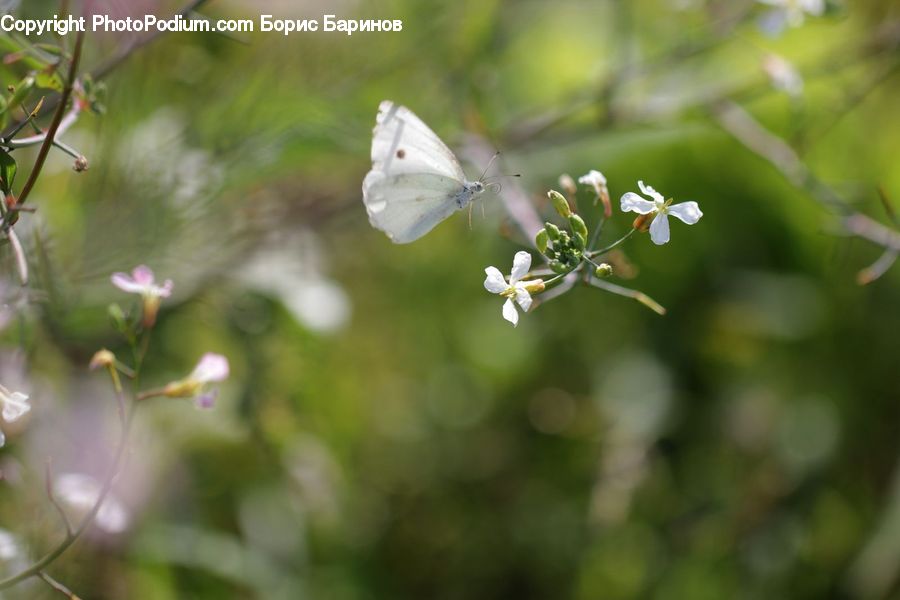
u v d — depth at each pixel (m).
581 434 0.92
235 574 0.80
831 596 0.83
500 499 0.92
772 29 0.79
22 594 0.70
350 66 0.82
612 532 0.85
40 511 0.70
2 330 0.71
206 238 0.80
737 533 0.84
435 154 0.65
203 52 0.80
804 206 0.91
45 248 0.72
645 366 0.91
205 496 0.81
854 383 0.88
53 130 0.64
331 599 0.83
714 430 0.88
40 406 0.73
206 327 0.81
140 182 0.77
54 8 0.73
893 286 0.90
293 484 0.82
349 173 0.87
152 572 0.77
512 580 0.88
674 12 0.87
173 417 0.79
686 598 0.84
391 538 0.90
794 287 0.91
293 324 0.82
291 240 0.83
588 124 0.83
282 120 0.80
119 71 0.75
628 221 0.92
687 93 0.84
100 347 0.77
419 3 0.84
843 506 0.85
